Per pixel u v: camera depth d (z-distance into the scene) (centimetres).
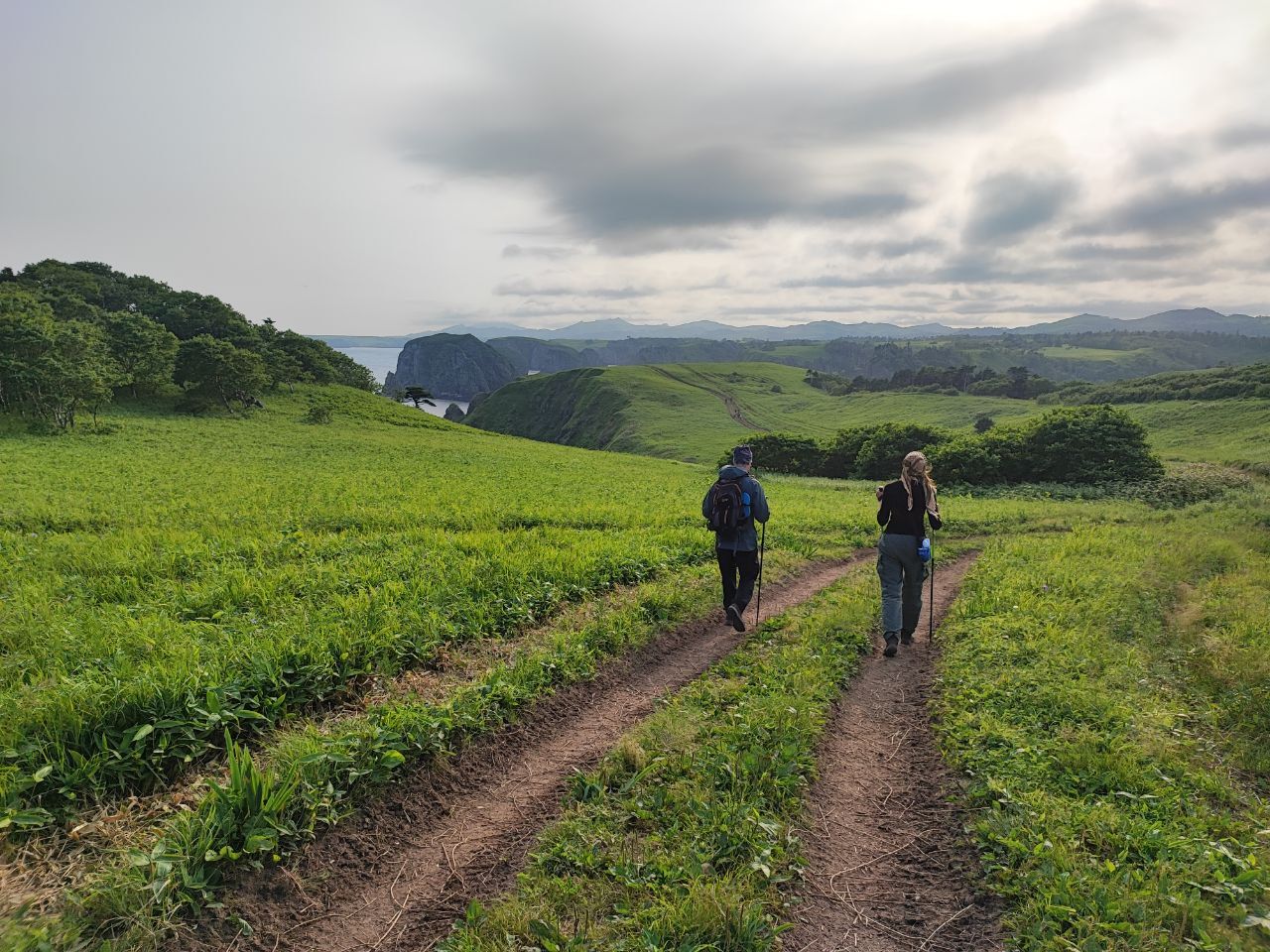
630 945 337
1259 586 1165
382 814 456
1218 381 10488
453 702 588
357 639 687
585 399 19738
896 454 5181
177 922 342
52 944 313
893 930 363
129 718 498
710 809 448
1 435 5325
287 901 375
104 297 13100
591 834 433
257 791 416
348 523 1875
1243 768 533
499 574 1028
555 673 690
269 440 5969
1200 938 334
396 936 357
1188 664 765
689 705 624
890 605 801
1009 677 688
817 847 434
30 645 704
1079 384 15912
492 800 490
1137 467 3562
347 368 14788
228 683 562
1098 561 1327
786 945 351
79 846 388
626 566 1155
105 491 2531
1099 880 374
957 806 473
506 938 340
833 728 603
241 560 1196
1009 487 3641
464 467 4375
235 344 11019
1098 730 575
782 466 6159
